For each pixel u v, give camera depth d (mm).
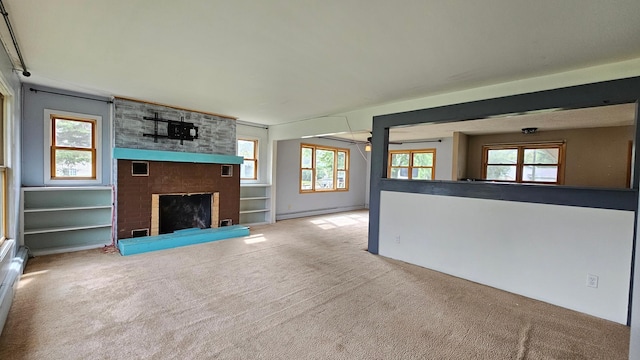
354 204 10031
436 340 2320
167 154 4859
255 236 5742
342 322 2555
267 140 7188
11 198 3238
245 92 4066
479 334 2428
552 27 2105
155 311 2656
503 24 2084
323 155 8945
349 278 3613
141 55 2818
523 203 3260
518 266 3291
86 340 2184
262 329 2408
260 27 2209
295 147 7988
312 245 5160
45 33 2383
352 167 9883
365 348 2188
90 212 4652
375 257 4543
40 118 4129
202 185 5531
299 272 3770
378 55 2689
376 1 1818
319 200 8758
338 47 2535
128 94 4395
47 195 4277
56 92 4223
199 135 5527
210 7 1939
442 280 3637
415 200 4242
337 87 3713
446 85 3543
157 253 4410
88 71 3342
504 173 7133
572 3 1794
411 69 3033
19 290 2990
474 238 3641
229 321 2521
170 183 5086
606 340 2383
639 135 2605
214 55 2771
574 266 2936
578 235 2914
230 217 6008
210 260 4148
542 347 2264
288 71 3166
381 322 2572
